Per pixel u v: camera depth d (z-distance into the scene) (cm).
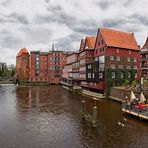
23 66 14912
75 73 9325
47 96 7100
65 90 9369
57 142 2636
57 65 14112
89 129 3145
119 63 6762
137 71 7175
